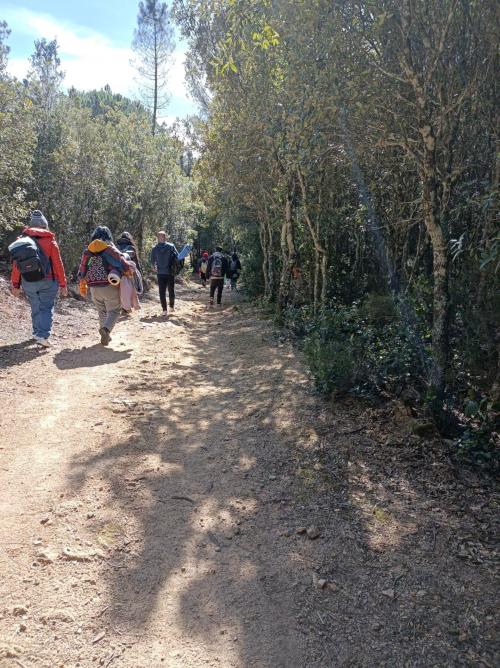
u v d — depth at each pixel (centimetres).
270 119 915
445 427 496
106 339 777
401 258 941
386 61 509
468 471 431
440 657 245
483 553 326
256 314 1327
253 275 1838
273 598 279
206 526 341
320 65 524
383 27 479
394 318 729
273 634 254
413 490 400
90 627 250
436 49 477
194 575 293
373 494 393
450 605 279
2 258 1259
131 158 1769
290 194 1058
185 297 1898
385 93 519
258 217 1557
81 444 442
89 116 1777
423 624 265
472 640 256
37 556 295
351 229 1130
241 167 1238
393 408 534
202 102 1591
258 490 391
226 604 272
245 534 335
